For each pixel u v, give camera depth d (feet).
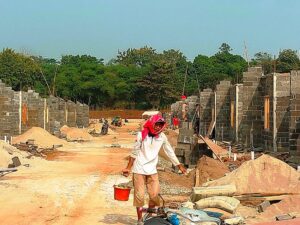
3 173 60.18
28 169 65.51
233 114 111.45
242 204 39.01
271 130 86.63
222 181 40.65
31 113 130.72
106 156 89.30
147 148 32.19
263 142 92.94
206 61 315.37
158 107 286.66
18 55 272.92
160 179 51.03
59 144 108.68
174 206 36.96
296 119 70.54
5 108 117.39
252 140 94.53
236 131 105.70
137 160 32.24
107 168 69.62
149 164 32.09
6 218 37.14
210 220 30.35
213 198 36.63
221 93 120.98
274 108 84.64
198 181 50.16
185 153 72.49
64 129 151.94
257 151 89.61
